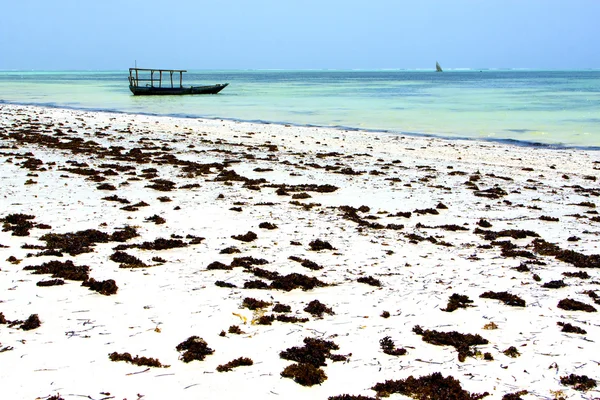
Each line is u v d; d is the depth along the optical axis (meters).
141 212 14.71
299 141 32.34
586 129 38.09
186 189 18.03
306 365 6.56
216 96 76.56
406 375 6.60
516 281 10.38
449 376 6.44
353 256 11.67
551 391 6.31
